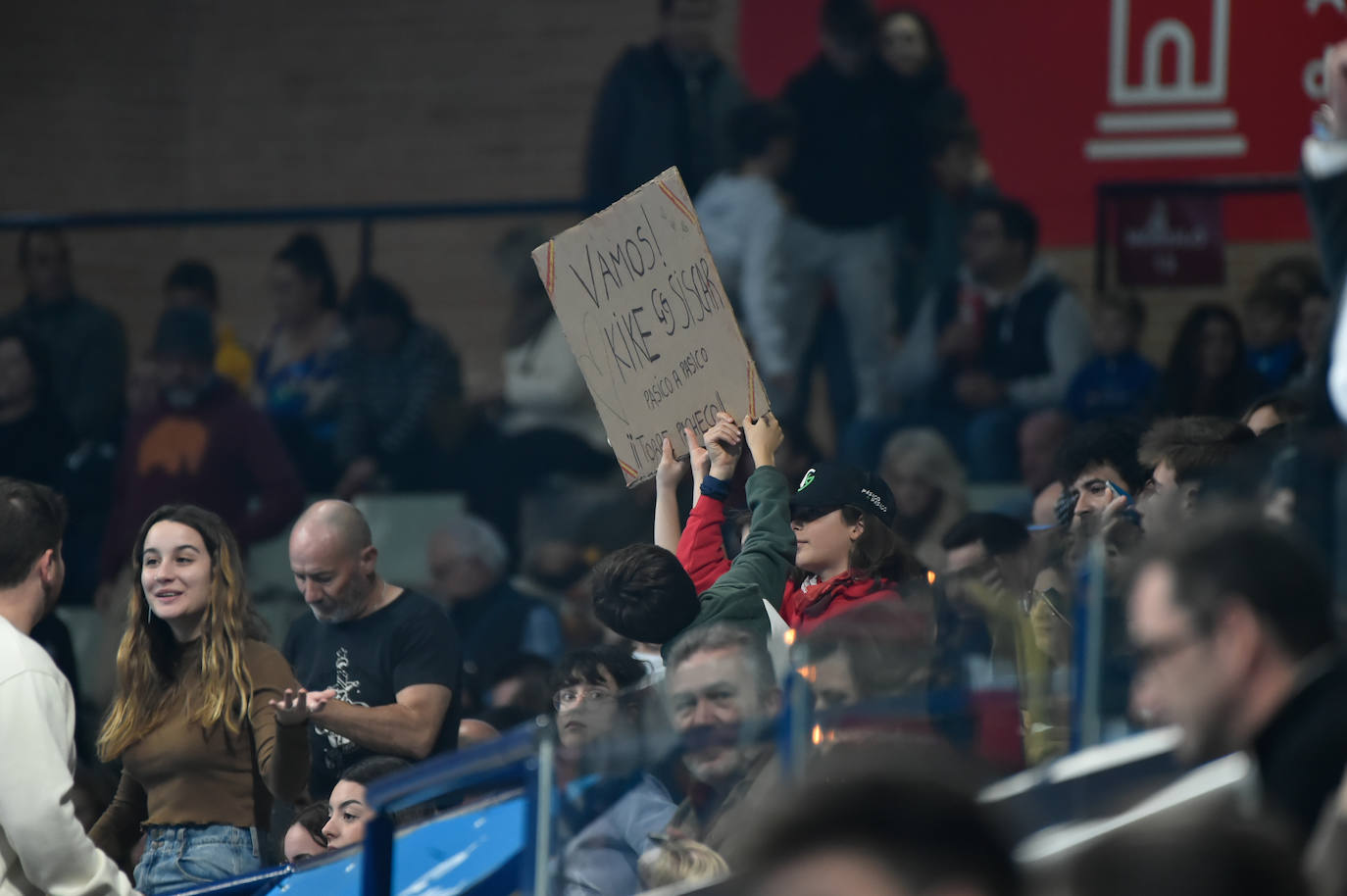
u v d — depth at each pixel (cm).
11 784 1116
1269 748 608
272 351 3216
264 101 3816
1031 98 3169
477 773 818
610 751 771
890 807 376
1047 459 2756
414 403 3077
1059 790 690
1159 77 3141
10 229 3344
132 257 3572
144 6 3881
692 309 1288
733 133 3142
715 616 1170
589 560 2920
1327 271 876
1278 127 3092
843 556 1284
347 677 1468
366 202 3759
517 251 3344
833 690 748
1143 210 2981
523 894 762
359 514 1496
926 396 3003
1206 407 2723
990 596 761
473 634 2627
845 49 3131
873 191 3086
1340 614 654
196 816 1318
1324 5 3070
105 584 2938
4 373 3209
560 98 3647
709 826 751
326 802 1366
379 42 3756
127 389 3272
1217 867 411
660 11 3381
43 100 3841
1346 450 686
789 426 2981
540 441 3030
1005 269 2998
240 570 1362
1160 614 624
